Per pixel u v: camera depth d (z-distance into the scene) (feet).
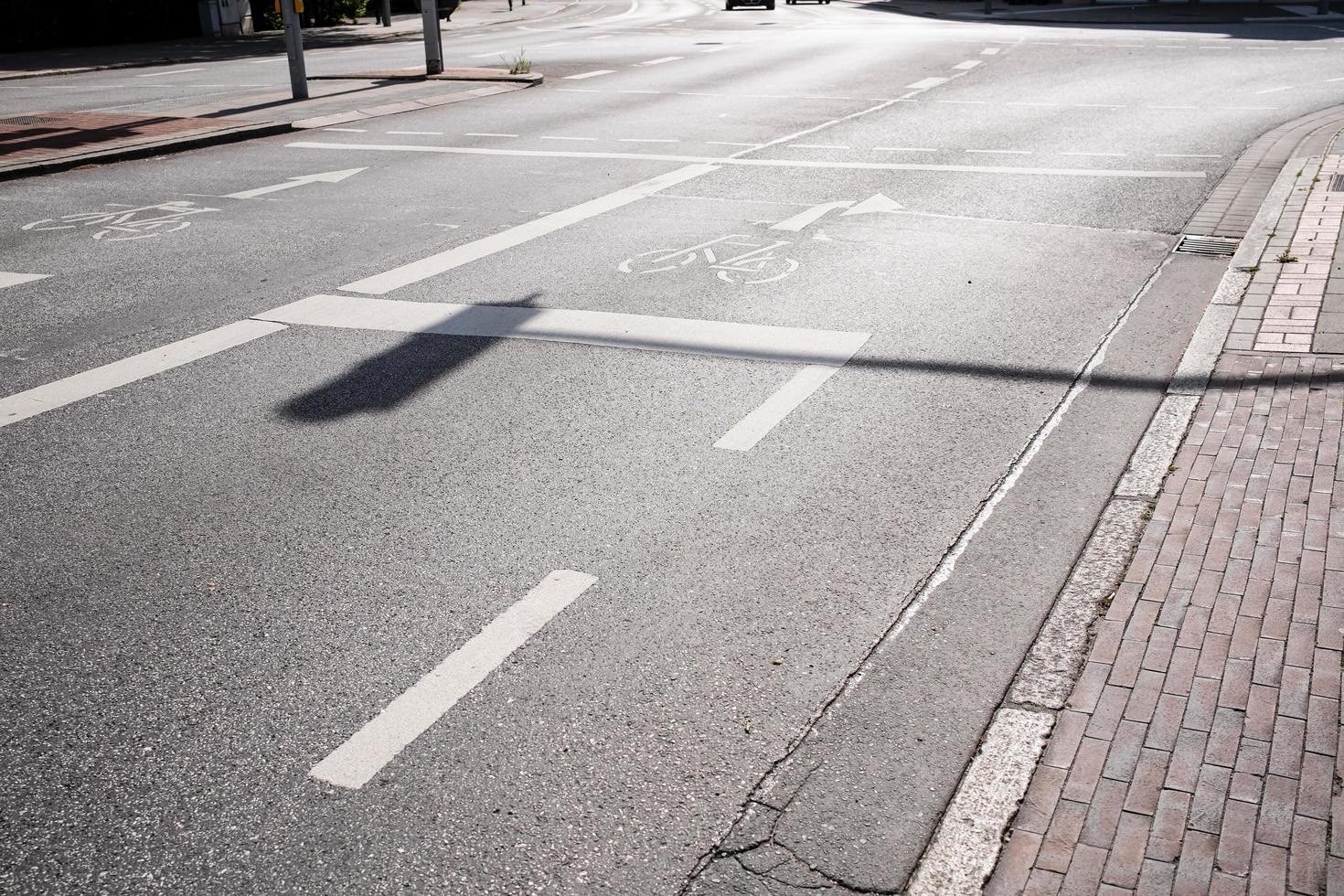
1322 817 10.50
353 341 24.88
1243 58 77.41
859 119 54.65
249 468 18.93
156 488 18.31
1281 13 117.19
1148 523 15.92
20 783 11.85
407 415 20.89
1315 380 20.38
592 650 13.84
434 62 72.90
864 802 11.34
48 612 14.93
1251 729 11.68
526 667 13.52
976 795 11.27
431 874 10.55
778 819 11.13
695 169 42.88
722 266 29.76
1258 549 14.99
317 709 12.87
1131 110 55.62
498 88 67.21
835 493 17.58
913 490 17.62
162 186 42.06
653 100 62.44
